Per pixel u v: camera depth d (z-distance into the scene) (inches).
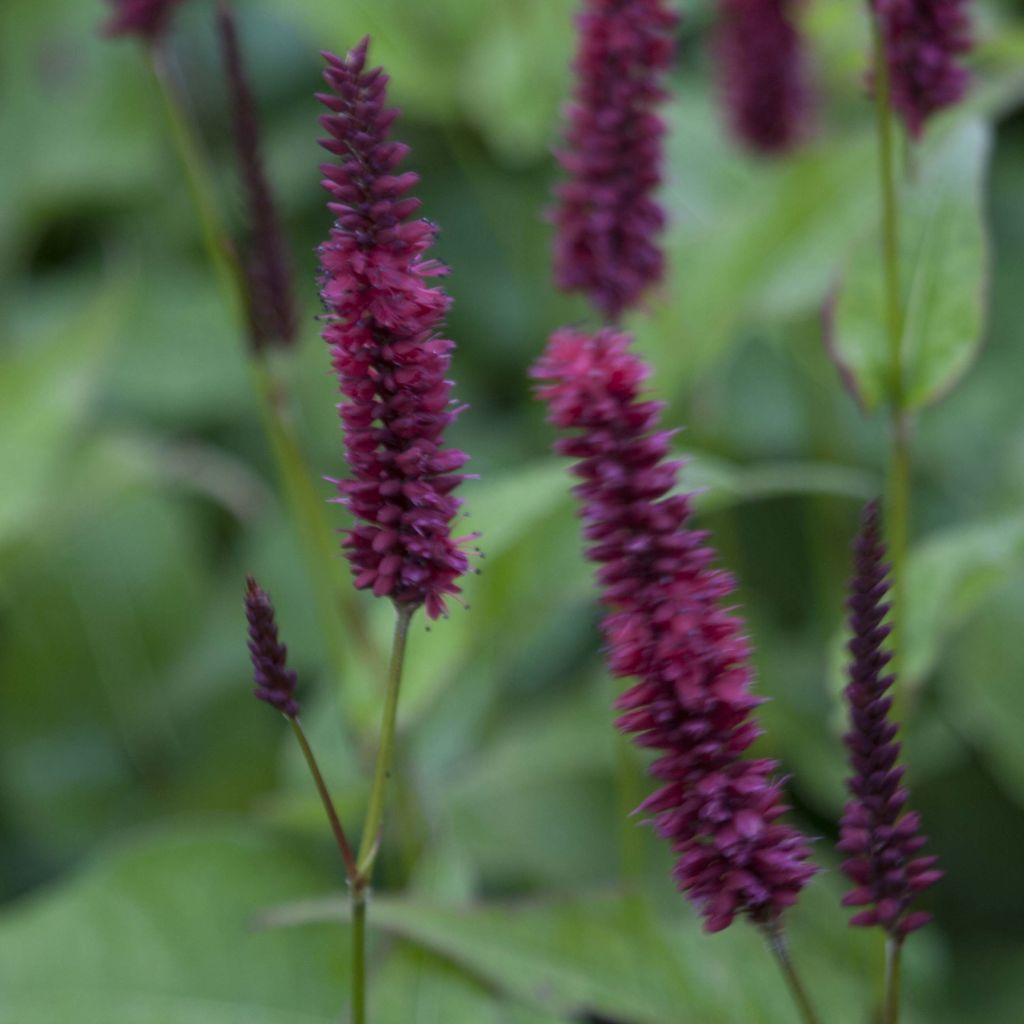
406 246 28.1
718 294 37.9
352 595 35.6
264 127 59.9
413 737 42.1
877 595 28.5
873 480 48.9
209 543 55.2
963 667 41.6
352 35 50.5
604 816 41.8
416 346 28.3
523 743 43.7
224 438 54.3
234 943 36.4
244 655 48.1
